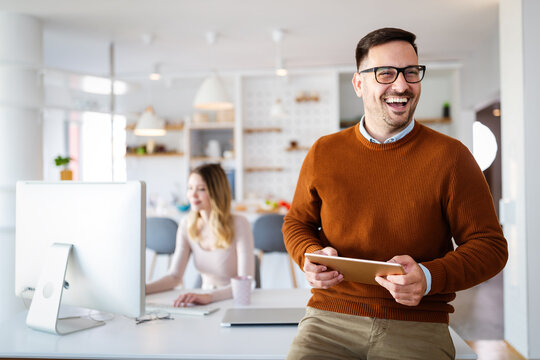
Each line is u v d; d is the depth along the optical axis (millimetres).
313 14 4293
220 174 2406
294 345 1308
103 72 6629
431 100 6637
